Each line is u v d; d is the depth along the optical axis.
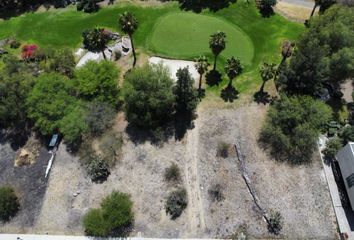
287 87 66.88
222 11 84.44
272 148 60.72
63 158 61.56
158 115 63.38
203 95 68.69
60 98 63.56
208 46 76.50
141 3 87.88
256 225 52.91
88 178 58.81
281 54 74.94
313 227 52.62
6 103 62.66
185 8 85.75
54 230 53.81
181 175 58.28
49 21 85.81
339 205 54.44
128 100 62.19
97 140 63.28
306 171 58.19
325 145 60.59
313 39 67.25
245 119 64.81
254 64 73.50
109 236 52.81
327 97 67.81
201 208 54.75
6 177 59.91
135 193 56.72
